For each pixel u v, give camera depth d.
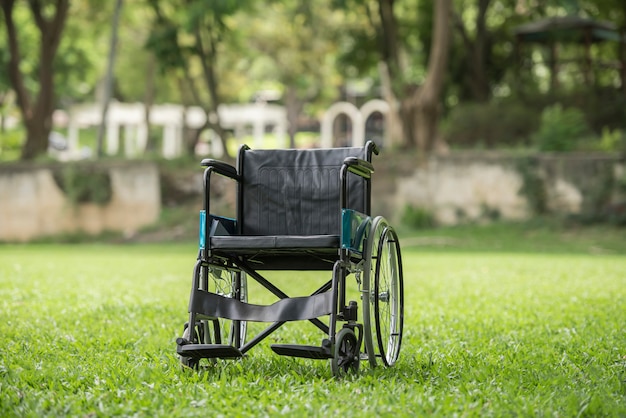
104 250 26.27
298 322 9.11
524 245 25.64
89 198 33.69
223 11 31.98
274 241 5.82
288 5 42.69
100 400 5.23
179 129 60.53
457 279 14.70
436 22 31.58
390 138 37.69
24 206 34.06
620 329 8.71
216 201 33.44
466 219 30.34
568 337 8.10
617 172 28.73
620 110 33.75
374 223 6.23
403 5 39.56
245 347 6.08
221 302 5.88
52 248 28.36
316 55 49.88
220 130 34.31
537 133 31.73
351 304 6.08
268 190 6.57
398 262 6.92
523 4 39.09
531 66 37.44
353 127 61.94
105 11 41.19
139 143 64.38
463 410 5.00
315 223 6.50
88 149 63.72
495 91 39.25
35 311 10.01
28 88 49.00
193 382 5.69
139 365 6.38
